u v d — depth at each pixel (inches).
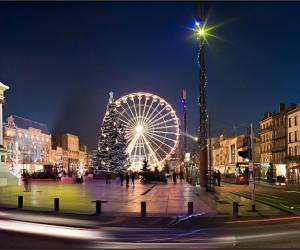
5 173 2116.1
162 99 3166.8
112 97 3789.4
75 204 1062.4
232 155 5231.3
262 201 1186.6
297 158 3073.3
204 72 1598.2
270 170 3102.9
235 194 1480.1
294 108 3390.7
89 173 4060.0
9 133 4694.9
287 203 1136.2
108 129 3700.8
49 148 5890.8
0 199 1235.9
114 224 723.4
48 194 1457.9
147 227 689.6
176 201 1146.7
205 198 1255.5
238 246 511.2
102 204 1059.3
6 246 503.8
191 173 2513.5
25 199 1221.7
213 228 678.5
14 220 766.5
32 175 3432.6
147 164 3211.1
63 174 4126.5
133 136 3152.1
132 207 983.0
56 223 729.6
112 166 3607.3
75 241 546.9
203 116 1648.6
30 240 551.5
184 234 615.8
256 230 653.9
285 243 532.4
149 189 1790.1
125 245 519.5
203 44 1568.7
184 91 2603.3
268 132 3944.4
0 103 2224.4
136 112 3171.8
